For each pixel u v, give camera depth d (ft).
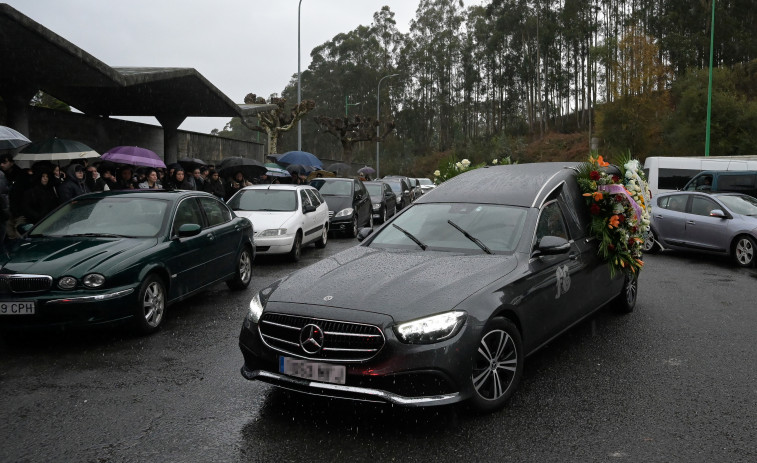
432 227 17.07
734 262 37.55
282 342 12.89
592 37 217.97
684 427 12.50
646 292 27.71
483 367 13.15
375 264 14.93
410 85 272.92
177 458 11.24
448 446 11.66
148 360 17.38
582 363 16.87
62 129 48.52
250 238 29.07
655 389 14.76
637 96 136.56
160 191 24.80
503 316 13.88
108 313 18.51
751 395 14.35
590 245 18.58
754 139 115.96
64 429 12.57
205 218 25.45
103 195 24.06
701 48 188.75
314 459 11.16
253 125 100.48
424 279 13.66
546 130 245.65
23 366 16.84
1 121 42.93
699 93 126.00
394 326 12.09
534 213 16.51
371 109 265.13
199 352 18.19
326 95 273.33
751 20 198.39
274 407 13.74
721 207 38.37
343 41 270.46
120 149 39.04
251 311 13.89
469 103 273.13
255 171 51.49
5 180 28.89
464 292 13.10
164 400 14.21
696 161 69.36
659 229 42.06
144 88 52.31
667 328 20.76
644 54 136.15
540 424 12.67
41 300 17.78
